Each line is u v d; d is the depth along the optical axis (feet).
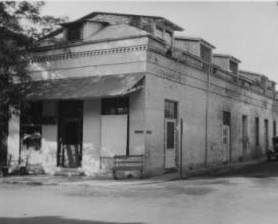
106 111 71.97
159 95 72.64
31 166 79.10
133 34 72.59
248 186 56.44
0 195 48.98
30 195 48.91
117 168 65.92
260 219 33.78
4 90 70.28
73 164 75.36
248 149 117.19
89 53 74.43
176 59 78.07
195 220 33.32
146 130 68.49
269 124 138.21
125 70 70.64
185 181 63.87
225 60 104.68
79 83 72.95
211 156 92.79
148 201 43.47
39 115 79.15
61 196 47.83
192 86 84.84
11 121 82.48
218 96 97.55
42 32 74.02
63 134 76.84
